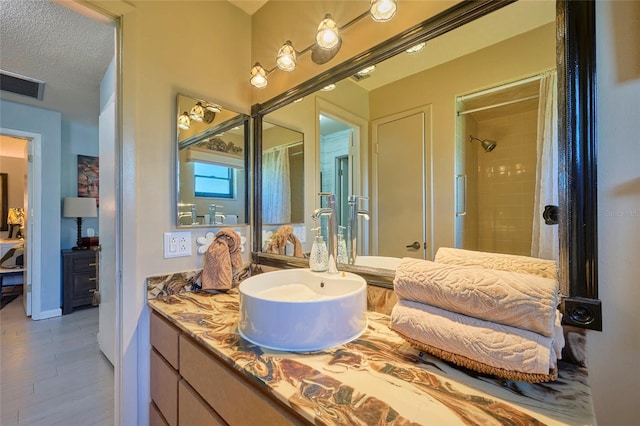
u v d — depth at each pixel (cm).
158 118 130
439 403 55
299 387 60
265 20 160
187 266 139
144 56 126
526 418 50
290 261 144
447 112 97
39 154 302
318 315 78
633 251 63
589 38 67
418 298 73
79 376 193
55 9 157
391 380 63
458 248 94
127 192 121
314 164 139
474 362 62
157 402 117
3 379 189
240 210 162
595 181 66
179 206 136
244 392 71
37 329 272
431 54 100
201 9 146
